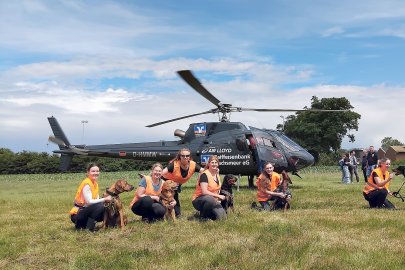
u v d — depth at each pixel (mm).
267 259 5320
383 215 8508
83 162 54812
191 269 5074
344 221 7777
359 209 9562
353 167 21891
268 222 7457
